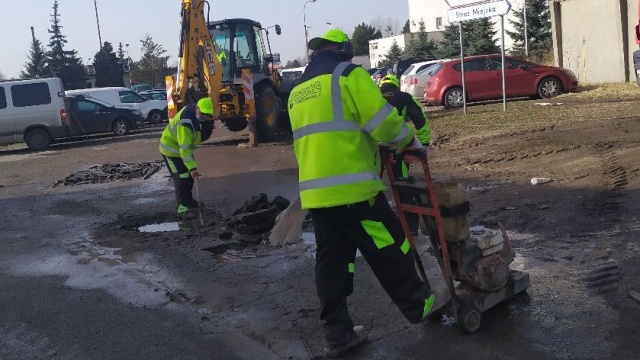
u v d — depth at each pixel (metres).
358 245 3.87
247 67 16.92
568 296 4.47
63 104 20.70
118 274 6.07
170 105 15.15
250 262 6.12
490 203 7.30
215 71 15.12
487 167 9.52
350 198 3.70
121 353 4.30
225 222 7.59
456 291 4.21
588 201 6.90
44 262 6.71
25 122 20.33
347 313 4.04
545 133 11.65
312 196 3.79
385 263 3.86
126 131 23.77
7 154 20.27
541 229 6.11
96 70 58.59
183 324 4.73
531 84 19.12
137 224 8.17
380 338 4.16
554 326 4.04
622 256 5.10
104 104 23.58
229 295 5.25
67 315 5.08
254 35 17.06
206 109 8.04
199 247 6.72
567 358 3.63
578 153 9.56
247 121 16.58
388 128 3.63
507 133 12.16
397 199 4.09
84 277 6.07
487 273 4.08
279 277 5.61
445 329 4.16
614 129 11.20
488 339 3.96
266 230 6.96
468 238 4.07
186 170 8.27
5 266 6.65
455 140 12.25
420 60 27.89
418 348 3.96
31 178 13.68
